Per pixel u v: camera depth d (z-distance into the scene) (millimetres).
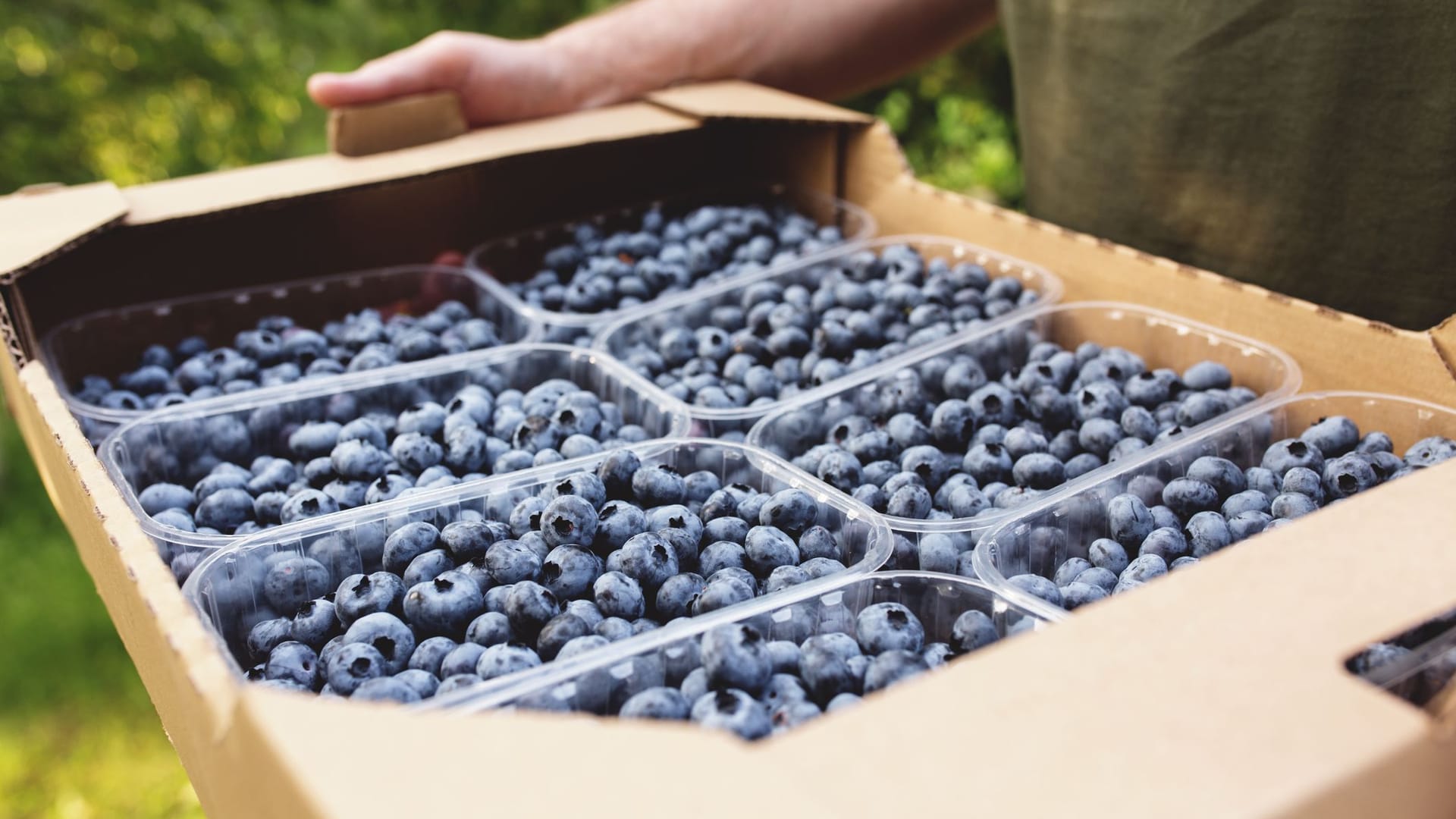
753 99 820
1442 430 562
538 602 481
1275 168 661
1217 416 598
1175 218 704
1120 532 528
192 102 1633
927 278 740
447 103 754
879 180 800
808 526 539
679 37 858
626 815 337
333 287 750
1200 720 354
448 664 471
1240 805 338
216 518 570
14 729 1007
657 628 490
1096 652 370
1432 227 624
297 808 348
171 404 648
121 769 951
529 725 354
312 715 358
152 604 427
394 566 518
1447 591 388
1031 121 771
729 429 612
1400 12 608
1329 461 553
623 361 694
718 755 346
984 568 495
